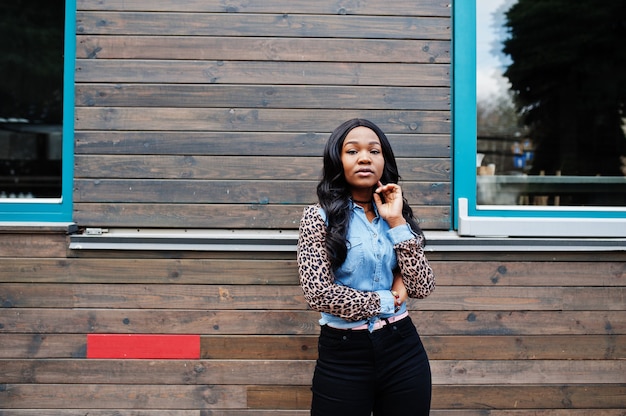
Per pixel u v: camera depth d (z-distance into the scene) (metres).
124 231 2.11
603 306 2.13
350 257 1.38
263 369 2.09
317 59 2.12
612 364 2.13
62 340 2.08
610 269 2.13
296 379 2.09
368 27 2.13
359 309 1.30
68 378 2.08
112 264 2.08
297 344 2.10
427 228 2.13
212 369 2.09
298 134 2.11
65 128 2.14
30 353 2.08
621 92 3.16
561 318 2.12
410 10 2.14
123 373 2.08
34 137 4.04
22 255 2.08
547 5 3.03
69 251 2.09
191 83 2.10
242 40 2.11
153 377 2.09
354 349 1.36
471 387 2.10
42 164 4.03
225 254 2.09
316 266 1.34
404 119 2.13
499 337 2.11
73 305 2.08
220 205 2.10
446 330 2.11
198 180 2.10
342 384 1.36
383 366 1.36
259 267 2.09
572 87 3.11
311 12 2.12
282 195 2.10
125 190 2.09
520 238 2.13
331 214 1.38
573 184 2.49
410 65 2.13
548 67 3.05
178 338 2.09
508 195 2.48
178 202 2.10
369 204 1.50
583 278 2.13
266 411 2.09
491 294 2.11
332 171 1.44
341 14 2.13
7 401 2.08
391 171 1.50
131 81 2.09
